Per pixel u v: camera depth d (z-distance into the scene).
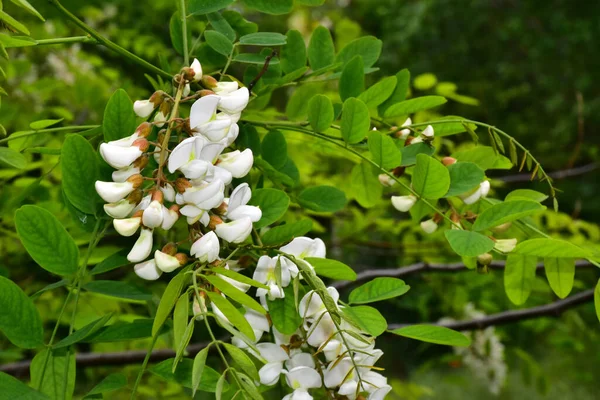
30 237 0.71
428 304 1.85
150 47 1.88
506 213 0.76
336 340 0.72
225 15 0.90
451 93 1.26
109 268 0.75
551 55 4.32
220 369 1.28
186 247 0.88
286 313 0.73
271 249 0.73
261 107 0.93
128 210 0.70
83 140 0.73
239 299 0.67
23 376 1.12
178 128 0.72
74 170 0.73
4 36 0.76
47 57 1.65
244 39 0.83
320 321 0.72
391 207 1.73
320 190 0.86
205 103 0.70
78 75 1.53
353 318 0.71
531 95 4.32
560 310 1.23
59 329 1.27
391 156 0.80
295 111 0.94
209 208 0.70
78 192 0.74
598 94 4.21
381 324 0.72
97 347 1.31
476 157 0.88
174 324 0.66
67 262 0.72
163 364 0.71
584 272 1.66
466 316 1.70
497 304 1.70
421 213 0.90
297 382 0.72
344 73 0.87
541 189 2.42
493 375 1.70
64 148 0.73
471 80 4.53
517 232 1.04
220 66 0.89
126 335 0.74
